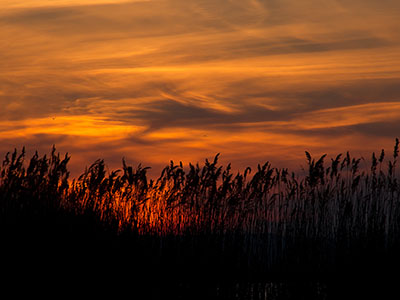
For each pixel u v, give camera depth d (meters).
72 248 11.59
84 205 11.99
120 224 12.35
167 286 11.77
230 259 13.14
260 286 12.11
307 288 12.02
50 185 11.80
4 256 10.95
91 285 11.10
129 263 12.16
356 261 13.24
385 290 12.20
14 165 11.56
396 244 13.09
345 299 11.35
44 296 10.09
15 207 11.41
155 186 13.04
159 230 12.88
